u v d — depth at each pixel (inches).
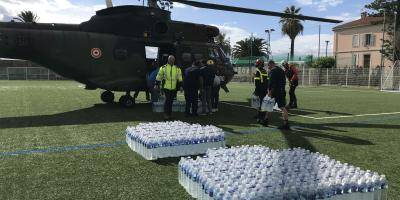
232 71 576.7
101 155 247.3
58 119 410.3
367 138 321.4
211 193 150.6
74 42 462.9
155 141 235.5
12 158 238.1
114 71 486.9
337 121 423.8
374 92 1045.8
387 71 1385.3
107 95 583.5
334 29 2186.3
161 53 530.9
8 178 197.2
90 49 471.2
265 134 335.9
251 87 1232.8
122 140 297.1
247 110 518.9
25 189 180.5
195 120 416.2
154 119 416.5
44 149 263.7
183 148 246.1
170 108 420.5
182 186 187.3
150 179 198.1
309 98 774.5
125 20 494.6
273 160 193.2
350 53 2089.1
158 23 506.3
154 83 481.1
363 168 225.9
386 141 308.8
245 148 220.7
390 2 1545.3
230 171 171.8
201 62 452.4
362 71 1504.7
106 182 192.2
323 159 195.9
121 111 486.3
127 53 490.9
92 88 506.6
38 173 206.2
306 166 181.3
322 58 1887.3
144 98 693.9
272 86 354.3
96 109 505.7
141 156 244.8
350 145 291.9
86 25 485.7
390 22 1616.6
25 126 362.6
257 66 391.9
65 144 280.8
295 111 524.4
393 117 462.6
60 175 203.2
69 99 651.5
